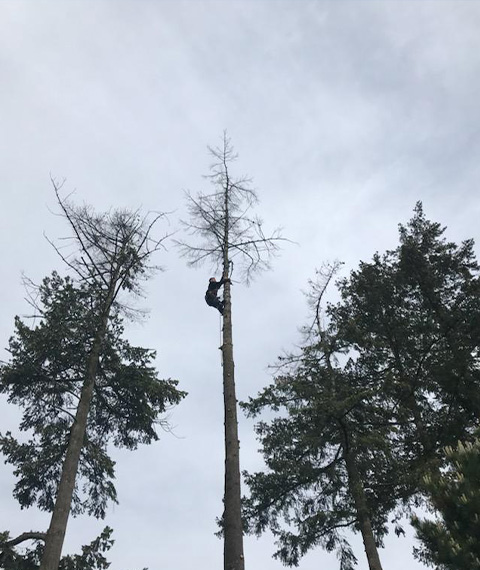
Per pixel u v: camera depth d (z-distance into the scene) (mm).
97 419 15102
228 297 11969
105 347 14570
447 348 14477
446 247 16734
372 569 12188
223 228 13328
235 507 8414
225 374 10461
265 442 16141
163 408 14750
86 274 14805
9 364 13578
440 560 6344
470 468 6859
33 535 11344
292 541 15219
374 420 14766
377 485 13320
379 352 15742
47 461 13523
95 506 14500
